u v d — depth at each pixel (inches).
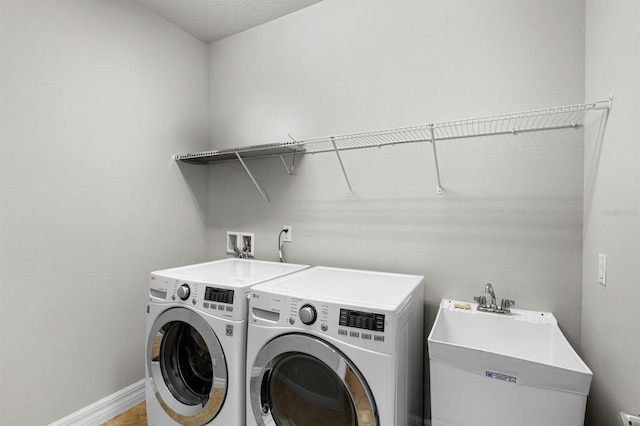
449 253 66.4
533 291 58.9
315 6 83.2
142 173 83.2
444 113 66.6
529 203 59.4
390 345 41.8
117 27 77.2
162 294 63.9
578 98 55.3
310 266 77.1
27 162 61.6
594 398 48.6
